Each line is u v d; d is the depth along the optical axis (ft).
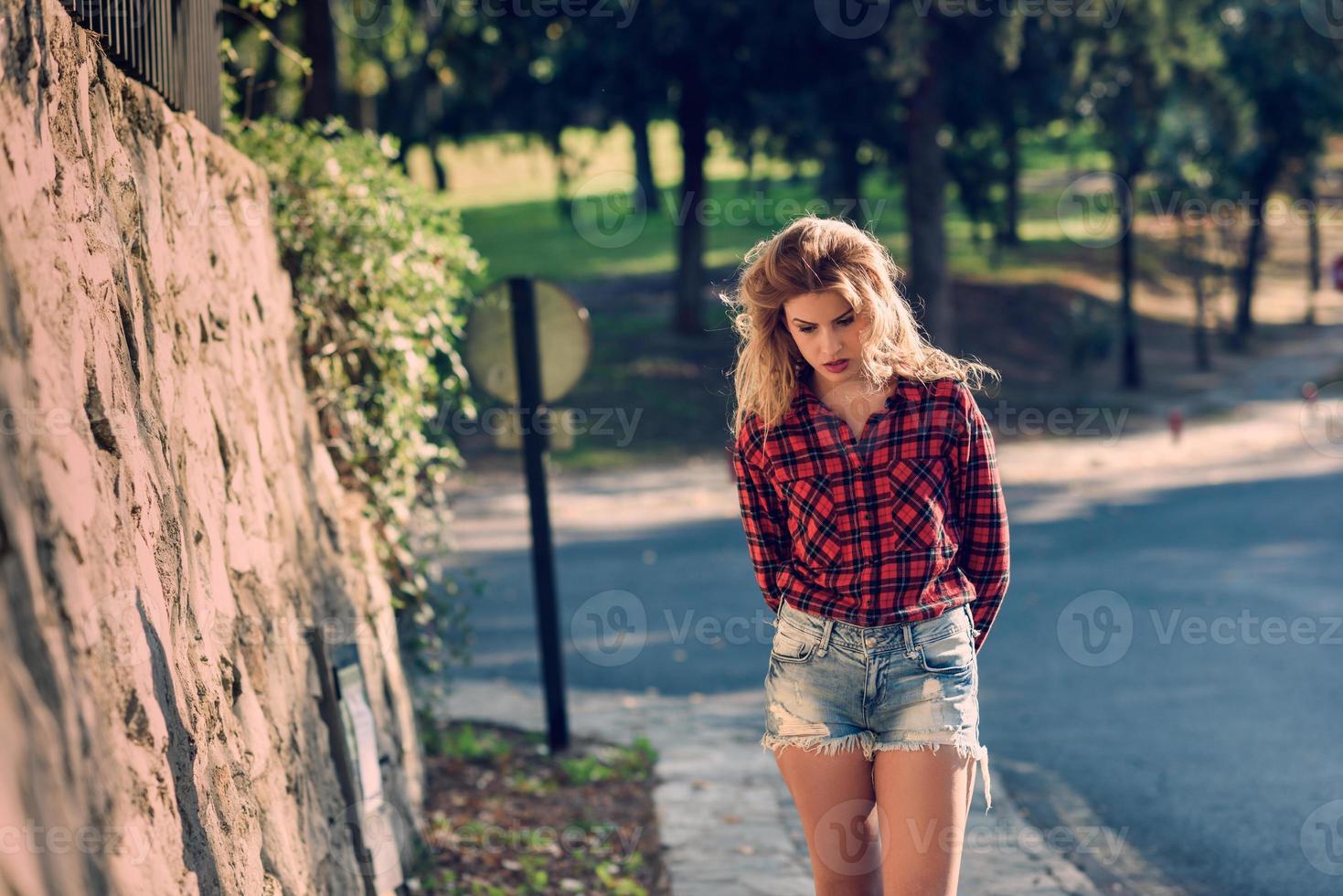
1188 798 19.80
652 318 126.31
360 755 14.03
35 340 6.98
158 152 11.26
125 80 10.50
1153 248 197.06
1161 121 120.57
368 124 76.07
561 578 43.80
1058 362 136.77
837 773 10.21
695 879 16.58
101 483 7.68
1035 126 112.88
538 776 21.63
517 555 49.29
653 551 49.21
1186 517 53.93
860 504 10.11
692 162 117.08
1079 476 73.51
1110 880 16.70
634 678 29.96
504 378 23.15
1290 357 153.17
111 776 6.72
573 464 80.74
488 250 169.27
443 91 108.47
